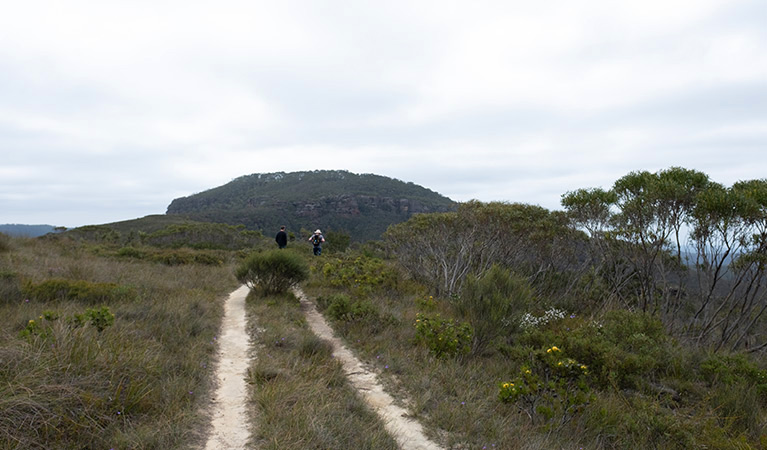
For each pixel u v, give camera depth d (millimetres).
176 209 183625
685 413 4617
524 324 7590
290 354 5820
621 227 10211
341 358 6102
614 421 4379
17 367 3434
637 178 9727
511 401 4289
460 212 13211
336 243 35562
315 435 3463
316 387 4551
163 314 7055
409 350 6547
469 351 6266
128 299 8109
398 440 3682
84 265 11594
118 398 3543
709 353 6684
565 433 4078
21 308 6457
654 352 6297
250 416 3918
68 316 5504
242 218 119062
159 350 5160
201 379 4680
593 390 5008
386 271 12766
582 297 12133
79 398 3342
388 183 176750
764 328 8930
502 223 12438
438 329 6527
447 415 4160
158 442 3139
